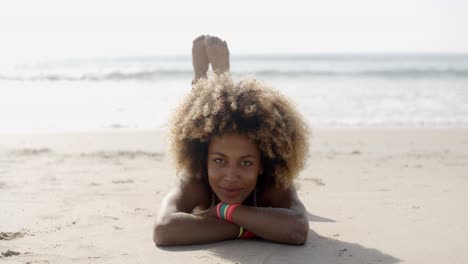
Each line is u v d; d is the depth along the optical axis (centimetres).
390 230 319
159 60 6906
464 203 398
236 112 279
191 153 305
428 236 304
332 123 1144
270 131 281
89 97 1589
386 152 719
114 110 1297
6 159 619
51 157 638
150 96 1620
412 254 268
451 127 1107
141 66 4209
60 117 1165
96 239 295
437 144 812
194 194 310
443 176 532
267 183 311
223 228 286
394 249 277
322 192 449
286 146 292
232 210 284
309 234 308
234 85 292
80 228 321
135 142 795
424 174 544
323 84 2175
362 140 855
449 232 313
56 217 350
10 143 767
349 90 1888
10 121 1091
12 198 410
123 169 558
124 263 251
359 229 321
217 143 281
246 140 279
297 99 1576
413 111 1347
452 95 1716
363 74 2672
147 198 415
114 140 818
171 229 279
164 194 431
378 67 3975
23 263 251
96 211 368
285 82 2292
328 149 749
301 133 303
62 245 283
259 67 4050
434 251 273
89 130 973
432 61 6003
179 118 306
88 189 450
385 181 503
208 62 446
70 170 548
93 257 261
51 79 2331
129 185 470
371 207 388
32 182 480
